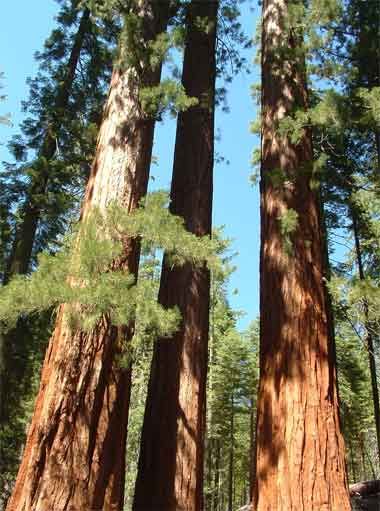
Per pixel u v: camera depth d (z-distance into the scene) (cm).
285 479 486
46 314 999
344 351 1819
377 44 904
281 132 672
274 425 521
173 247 454
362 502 898
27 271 1043
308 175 668
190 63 905
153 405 664
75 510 407
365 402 2370
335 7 704
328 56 873
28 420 1198
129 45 620
